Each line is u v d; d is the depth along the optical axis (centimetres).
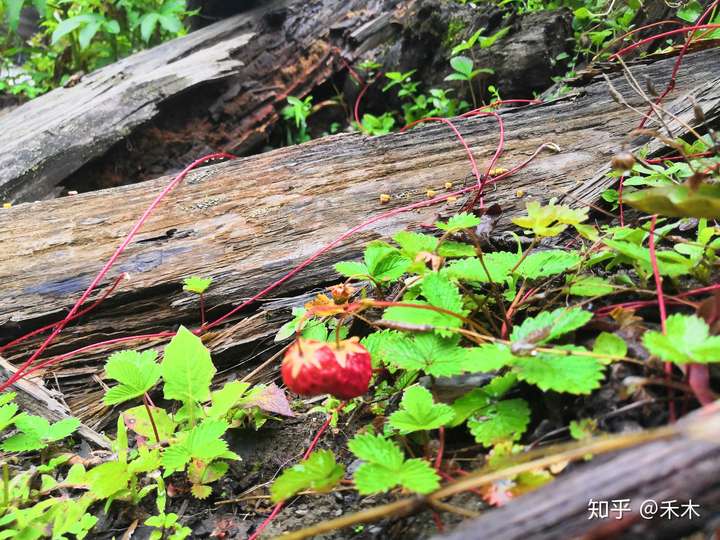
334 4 67
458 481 19
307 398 28
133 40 78
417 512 21
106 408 29
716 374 19
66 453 26
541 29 50
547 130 37
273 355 30
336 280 31
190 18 77
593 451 16
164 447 25
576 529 15
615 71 41
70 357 31
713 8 41
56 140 47
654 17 47
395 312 23
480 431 21
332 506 23
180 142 56
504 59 51
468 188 34
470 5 56
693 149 28
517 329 21
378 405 26
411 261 25
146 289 32
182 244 33
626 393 19
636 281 25
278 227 34
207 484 25
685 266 23
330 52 65
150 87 53
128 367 25
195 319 32
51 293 32
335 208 34
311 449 26
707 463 14
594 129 36
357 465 24
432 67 59
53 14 79
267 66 62
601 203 31
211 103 58
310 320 28
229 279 32
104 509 24
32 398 28
